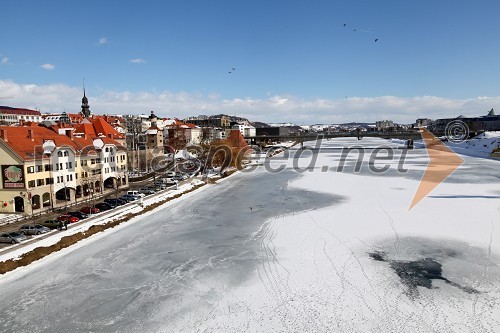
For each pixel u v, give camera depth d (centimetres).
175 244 4825
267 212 6500
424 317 2986
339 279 3691
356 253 4375
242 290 3500
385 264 4044
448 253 4341
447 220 5672
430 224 5481
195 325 2936
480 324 2872
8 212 5894
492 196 7338
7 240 4500
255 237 5066
